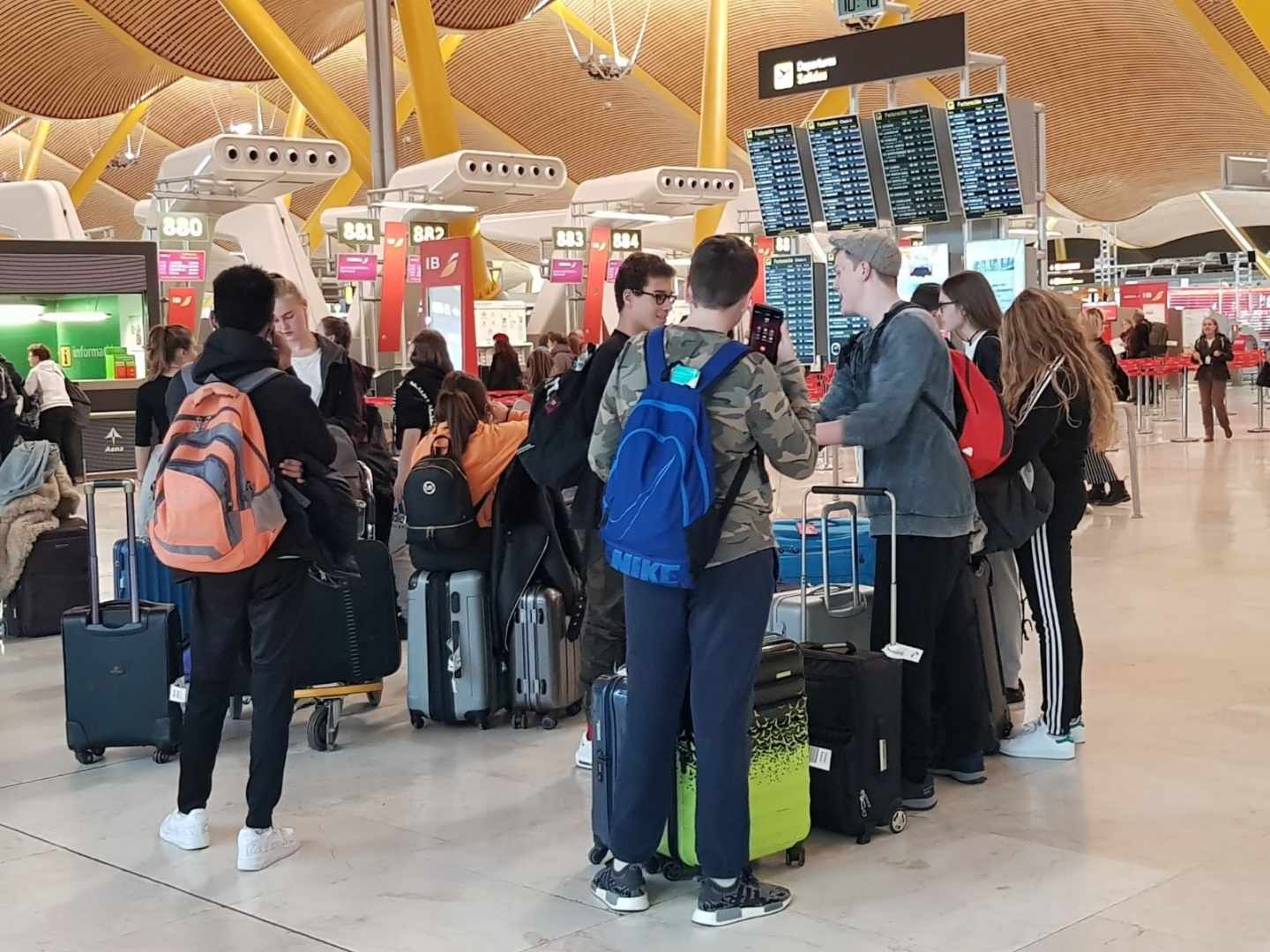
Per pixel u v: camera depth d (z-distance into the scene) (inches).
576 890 151.6
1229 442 717.3
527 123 1780.3
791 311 515.5
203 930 142.9
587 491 174.2
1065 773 188.1
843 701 161.8
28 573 304.7
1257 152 1712.6
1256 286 1747.0
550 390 173.3
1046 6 1294.3
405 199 781.9
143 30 1136.2
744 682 139.6
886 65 386.0
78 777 199.3
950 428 169.2
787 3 1398.9
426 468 216.1
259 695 160.4
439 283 608.1
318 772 199.2
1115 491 464.1
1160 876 150.3
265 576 159.8
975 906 143.2
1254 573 331.9
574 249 893.8
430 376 262.2
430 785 191.9
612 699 149.9
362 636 213.0
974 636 183.6
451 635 217.2
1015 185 377.1
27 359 683.4
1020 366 183.8
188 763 167.0
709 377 136.2
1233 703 220.2
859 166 406.0
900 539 169.8
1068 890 146.9
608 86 1651.1
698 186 860.0
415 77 938.7
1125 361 758.5
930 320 166.2
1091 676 240.4
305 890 153.3
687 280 140.9
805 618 190.9
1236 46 1210.6
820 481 565.0
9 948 139.4
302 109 1663.4
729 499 137.3
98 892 154.3
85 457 668.7
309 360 238.4
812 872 154.4
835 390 173.9
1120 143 1691.7
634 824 143.3
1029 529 185.5
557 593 218.8
